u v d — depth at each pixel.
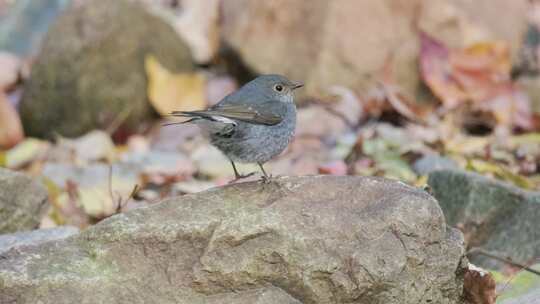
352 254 7.33
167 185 13.12
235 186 8.14
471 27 16.03
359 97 15.58
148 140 15.57
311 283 7.32
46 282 7.21
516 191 10.07
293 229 7.43
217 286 7.36
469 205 10.16
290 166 13.60
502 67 15.30
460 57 15.38
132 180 13.45
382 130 14.57
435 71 15.41
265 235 7.43
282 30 16.12
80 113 15.66
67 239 7.62
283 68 15.98
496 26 16.27
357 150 13.66
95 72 15.70
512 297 8.48
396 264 7.33
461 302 8.11
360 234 7.43
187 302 7.30
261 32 16.16
